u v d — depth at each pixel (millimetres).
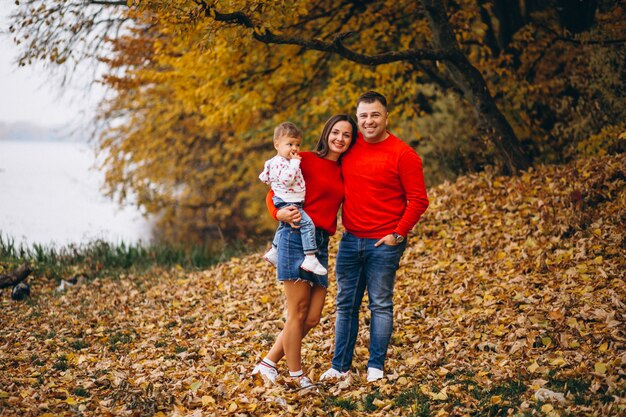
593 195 7574
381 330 4438
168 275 9242
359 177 4344
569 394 3855
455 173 10953
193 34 8727
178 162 16641
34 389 4340
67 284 8719
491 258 7078
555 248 6875
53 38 8359
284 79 10133
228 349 5418
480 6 10312
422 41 10461
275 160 4258
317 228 4309
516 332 4953
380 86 10109
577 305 5320
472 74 8914
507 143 9180
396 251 4383
